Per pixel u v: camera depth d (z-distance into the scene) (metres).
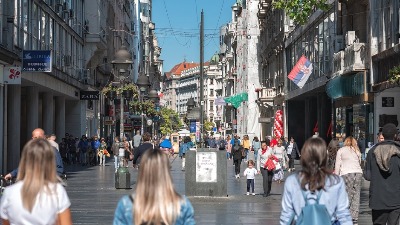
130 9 98.88
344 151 14.70
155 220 5.38
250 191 24.70
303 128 58.16
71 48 46.06
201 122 27.06
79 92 50.03
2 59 26.89
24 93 40.09
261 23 76.38
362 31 34.03
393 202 10.07
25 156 5.75
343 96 34.69
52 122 42.38
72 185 27.45
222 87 142.25
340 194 6.58
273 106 66.69
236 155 32.72
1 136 29.31
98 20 52.91
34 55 29.33
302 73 36.88
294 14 22.38
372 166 10.23
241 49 104.44
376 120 30.67
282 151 30.44
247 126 93.69
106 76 63.41
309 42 46.28
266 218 16.78
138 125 70.81
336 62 35.66
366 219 16.06
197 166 21.45
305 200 6.54
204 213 17.73
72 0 46.12
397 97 30.56
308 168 6.61
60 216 5.78
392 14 28.19
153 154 5.53
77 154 46.66
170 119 136.62
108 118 65.88
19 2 31.25
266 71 73.69
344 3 36.34
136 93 48.84
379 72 29.94
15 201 5.67
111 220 16.30
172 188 5.51
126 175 25.42
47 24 37.78
